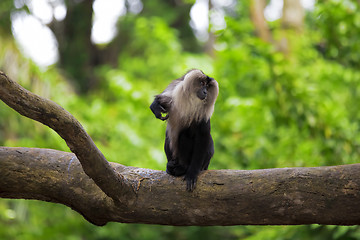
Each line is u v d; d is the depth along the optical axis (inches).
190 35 926.4
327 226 327.9
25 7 439.8
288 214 173.0
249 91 495.5
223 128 477.4
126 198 183.0
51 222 498.3
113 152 465.1
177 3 949.2
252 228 387.5
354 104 454.0
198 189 182.1
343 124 394.9
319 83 446.6
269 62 407.8
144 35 597.3
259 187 175.9
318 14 417.1
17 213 444.5
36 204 458.0
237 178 181.3
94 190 188.4
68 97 471.5
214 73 467.2
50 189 191.9
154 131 516.7
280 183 173.9
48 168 191.9
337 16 410.3
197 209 181.8
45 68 422.0
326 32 426.9
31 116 153.1
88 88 832.3
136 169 196.1
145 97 491.8
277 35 500.1
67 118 154.3
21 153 193.6
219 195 179.5
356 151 389.4
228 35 435.8
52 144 422.6
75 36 898.7
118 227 510.6
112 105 568.1
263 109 430.6
